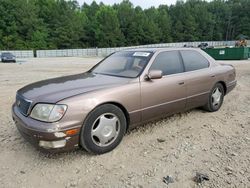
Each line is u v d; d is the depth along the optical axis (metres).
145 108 3.73
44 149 2.97
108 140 3.39
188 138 3.88
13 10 65.38
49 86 3.50
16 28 65.25
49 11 73.69
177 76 4.22
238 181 2.72
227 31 106.44
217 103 5.26
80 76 4.16
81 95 3.10
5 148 3.57
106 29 79.62
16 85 9.48
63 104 2.93
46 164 3.13
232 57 27.27
